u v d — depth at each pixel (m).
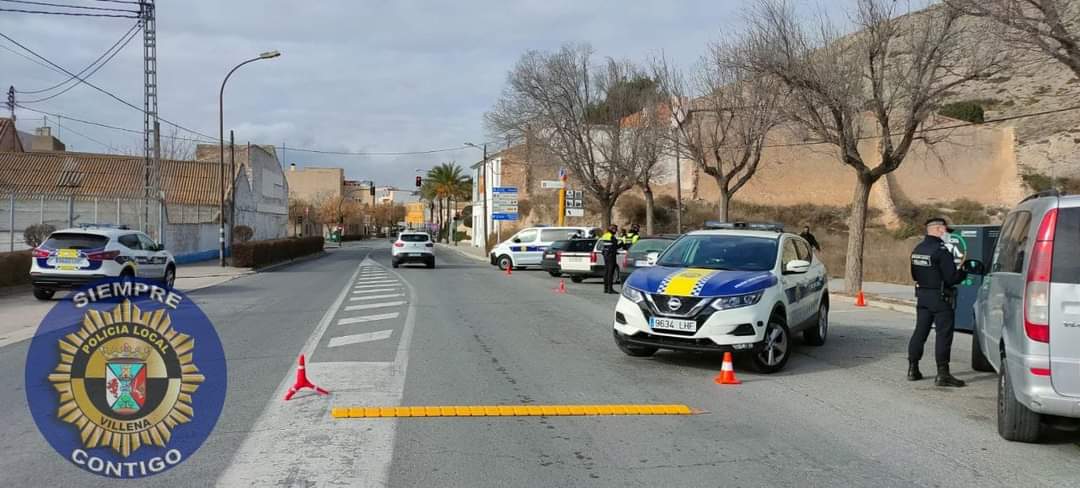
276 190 58.50
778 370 9.28
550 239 32.22
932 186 52.22
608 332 12.49
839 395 8.01
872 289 22.06
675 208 51.44
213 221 41.84
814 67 18.81
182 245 34.25
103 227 18.41
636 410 7.15
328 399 7.44
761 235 10.52
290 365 9.21
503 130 37.31
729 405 7.48
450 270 32.19
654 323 8.95
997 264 7.27
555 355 10.19
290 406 7.12
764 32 20.20
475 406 7.24
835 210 50.81
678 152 31.03
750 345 8.70
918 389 8.38
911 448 6.05
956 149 47.06
